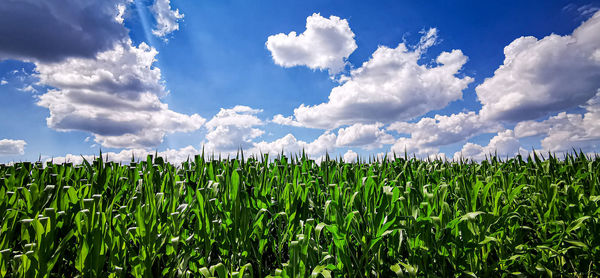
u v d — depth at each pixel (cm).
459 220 170
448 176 301
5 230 164
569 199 235
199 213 182
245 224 182
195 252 181
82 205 176
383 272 185
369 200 191
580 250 221
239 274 151
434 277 171
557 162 346
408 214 187
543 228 228
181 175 248
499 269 203
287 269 153
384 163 290
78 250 152
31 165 330
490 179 246
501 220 195
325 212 185
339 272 167
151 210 174
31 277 142
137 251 183
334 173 283
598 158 349
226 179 207
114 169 300
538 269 200
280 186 240
